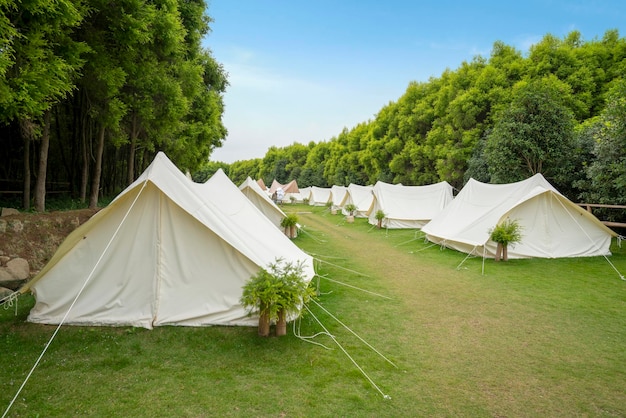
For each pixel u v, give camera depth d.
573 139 13.09
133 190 4.75
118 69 7.43
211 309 4.77
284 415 2.95
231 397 3.18
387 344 4.41
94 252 4.80
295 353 4.07
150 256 4.78
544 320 5.27
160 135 12.43
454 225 11.49
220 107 19.98
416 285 7.21
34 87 4.69
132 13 6.77
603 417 3.03
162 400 3.12
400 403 3.17
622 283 7.25
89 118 11.52
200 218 4.80
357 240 13.78
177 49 9.46
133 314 4.66
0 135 10.40
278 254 6.11
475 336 4.69
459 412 3.06
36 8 4.32
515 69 21.25
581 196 12.49
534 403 3.21
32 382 3.35
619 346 4.41
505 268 8.63
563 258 9.62
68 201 10.83
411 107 32.03
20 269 6.15
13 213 7.41
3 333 4.37
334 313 5.50
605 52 19.34
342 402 3.15
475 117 22.52
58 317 4.68
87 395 3.17
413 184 30.28
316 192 38.78
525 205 9.74
